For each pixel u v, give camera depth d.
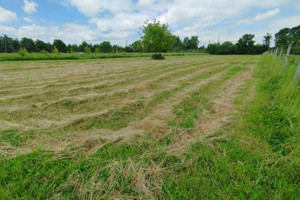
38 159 1.81
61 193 1.47
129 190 1.50
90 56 23.92
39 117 3.10
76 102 3.86
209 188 1.44
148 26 19.50
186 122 2.77
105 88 5.38
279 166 1.67
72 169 1.70
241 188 1.42
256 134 2.21
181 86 5.48
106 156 1.93
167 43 20.48
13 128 2.56
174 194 1.41
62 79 6.91
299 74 3.89
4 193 1.41
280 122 2.40
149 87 5.40
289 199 1.31
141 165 1.77
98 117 3.04
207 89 5.02
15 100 4.08
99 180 1.60
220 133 2.35
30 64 13.41
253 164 1.70
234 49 48.31
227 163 1.71
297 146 1.84
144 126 2.66
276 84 4.50
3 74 8.21
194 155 1.89
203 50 57.50
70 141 2.24
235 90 4.79
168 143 2.21
